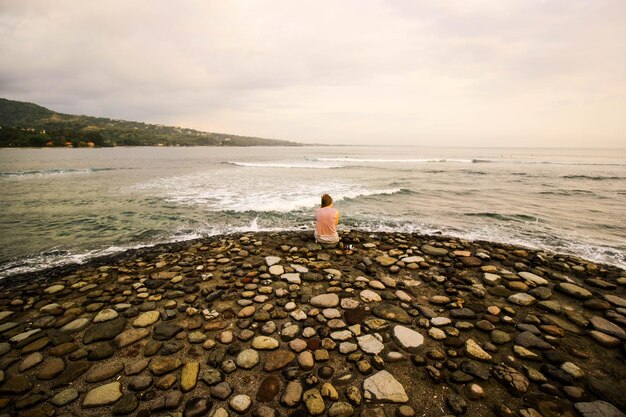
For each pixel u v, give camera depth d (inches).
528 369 119.6
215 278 214.4
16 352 133.3
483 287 198.1
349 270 227.0
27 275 242.1
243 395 106.1
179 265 243.8
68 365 124.1
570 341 139.2
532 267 238.7
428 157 2812.5
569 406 101.7
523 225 407.2
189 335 143.8
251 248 284.8
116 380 114.9
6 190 669.9
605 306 169.0
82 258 284.4
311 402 102.7
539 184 852.6
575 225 407.2
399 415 98.6
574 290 188.4
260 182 824.9
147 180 867.4
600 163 2012.8
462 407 101.0
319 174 1080.8
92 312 170.7
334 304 172.2
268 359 125.4
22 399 105.4
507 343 137.9
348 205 535.5
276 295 184.4
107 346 136.6
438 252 269.1
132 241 336.5
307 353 128.1
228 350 132.1
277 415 98.1
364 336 141.4
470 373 116.9
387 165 1669.5
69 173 1094.4
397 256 260.4
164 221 417.4
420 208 513.0
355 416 98.3
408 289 194.4
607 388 109.7
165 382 112.7
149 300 181.5
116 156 2554.1
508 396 106.6
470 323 152.6
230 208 490.0
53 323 158.7
